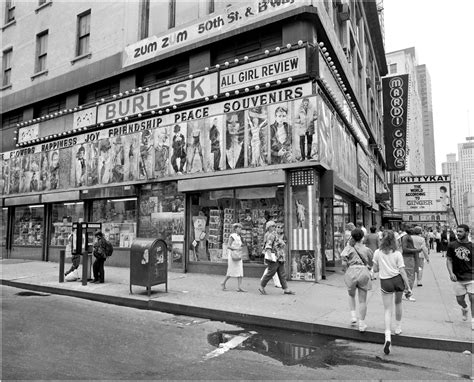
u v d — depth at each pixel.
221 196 12.73
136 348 5.66
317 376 4.70
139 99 15.00
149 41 15.14
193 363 5.07
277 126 11.55
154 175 14.12
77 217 16.94
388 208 36.94
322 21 12.09
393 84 30.98
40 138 18.48
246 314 7.44
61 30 18.98
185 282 11.11
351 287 6.42
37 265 15.94
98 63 16.86
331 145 12.56
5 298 9.60
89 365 4.85
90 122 16.55
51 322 7.13
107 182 15.59
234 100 12.60
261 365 5.06
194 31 13.90
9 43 21.64
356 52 21.22
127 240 15.04
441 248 25.86
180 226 13.45
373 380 4.62
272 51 11.82
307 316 7.23
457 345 5.76
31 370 4.59
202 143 13.02
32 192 18.58
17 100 20.31
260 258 11.80
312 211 11.01
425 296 9.38
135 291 9.82
